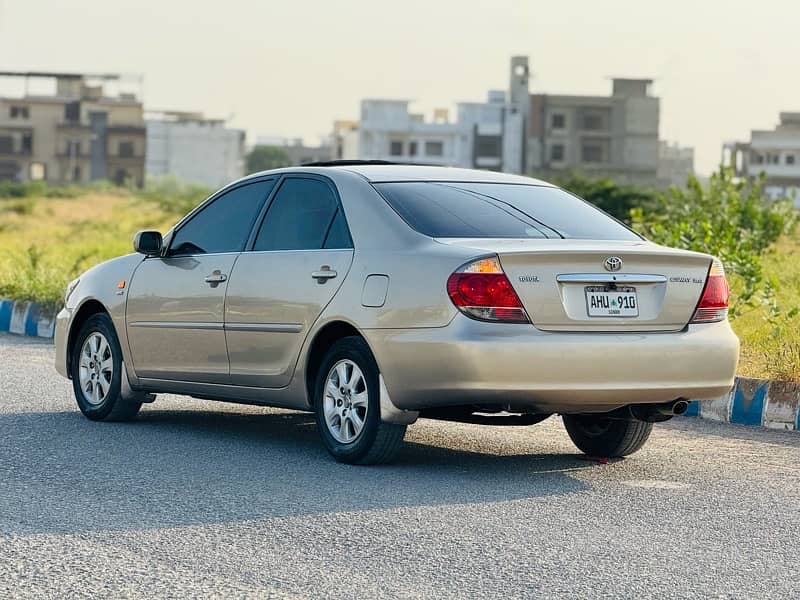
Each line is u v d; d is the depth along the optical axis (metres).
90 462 14.75
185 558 10.41
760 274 26.67
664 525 11.89
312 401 15.30
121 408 17.98
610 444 15.73
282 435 17.09
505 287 13.40
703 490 13.65
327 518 11.91
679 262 14.24
